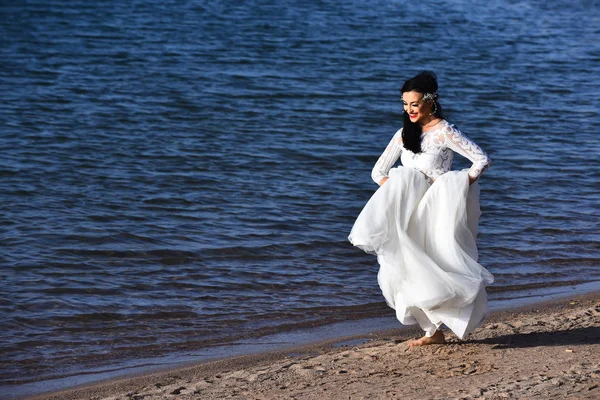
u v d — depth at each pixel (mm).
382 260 10195
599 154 26156
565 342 10844
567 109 33625
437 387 9266
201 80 36438
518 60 45812
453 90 36812
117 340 12688
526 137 28516
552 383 8953
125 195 20422
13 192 20297
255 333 12961
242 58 42219
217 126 28438
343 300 14438
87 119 28656
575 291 14844
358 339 12539
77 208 19281
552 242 17797
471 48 49250
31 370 11602
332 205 20281
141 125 28141
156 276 15422
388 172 10781
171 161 23797
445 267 10008
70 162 23234
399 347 11109
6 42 44000
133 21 52969
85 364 11812
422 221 10078
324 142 26750
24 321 13312
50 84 34219
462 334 10031
